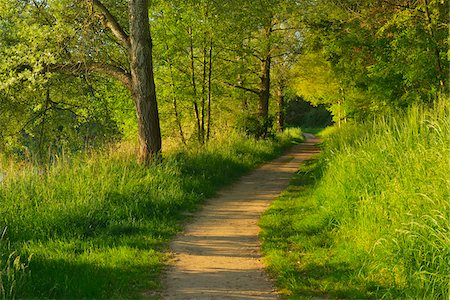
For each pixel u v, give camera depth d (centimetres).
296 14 2227
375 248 693
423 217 633
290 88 3653
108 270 720
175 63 2227
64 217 941
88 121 1920
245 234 977
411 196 699
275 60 2948
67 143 1902
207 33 2159
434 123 859
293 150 2992
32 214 952
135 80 1498
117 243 877
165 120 2411
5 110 1792
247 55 2472
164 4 2055
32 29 1459
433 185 675
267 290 667
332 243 842
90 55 1653
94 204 1019
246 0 1950
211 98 2462
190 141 2330
